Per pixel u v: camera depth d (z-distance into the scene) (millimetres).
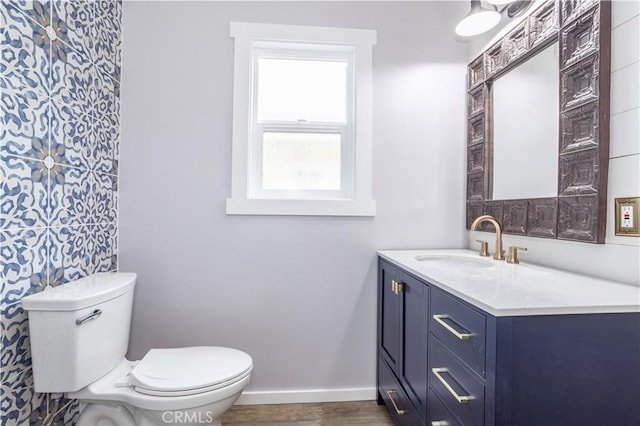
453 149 1954
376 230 1898
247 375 1323
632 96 1023
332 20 1866
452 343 1048
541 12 1365
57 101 1297
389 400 1669
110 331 1302
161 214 1782
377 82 1903
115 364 1338
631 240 1031
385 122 1908
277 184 1928
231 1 1813
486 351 866
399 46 1915
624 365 862
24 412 1156
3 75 1053
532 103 1438
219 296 1816
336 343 1879
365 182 1880
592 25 1130
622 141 1053
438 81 1940
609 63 1089
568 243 1265
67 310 1130
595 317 855
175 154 1787
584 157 1162
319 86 1955
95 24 1531
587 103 1146
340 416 1728
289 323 1854
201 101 1799
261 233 1833
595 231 1116
